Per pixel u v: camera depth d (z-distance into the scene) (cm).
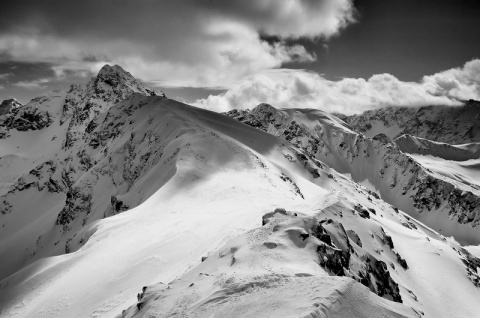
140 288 4184
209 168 10144
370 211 8231
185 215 6644
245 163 11156
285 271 2734
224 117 19050
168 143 13550
